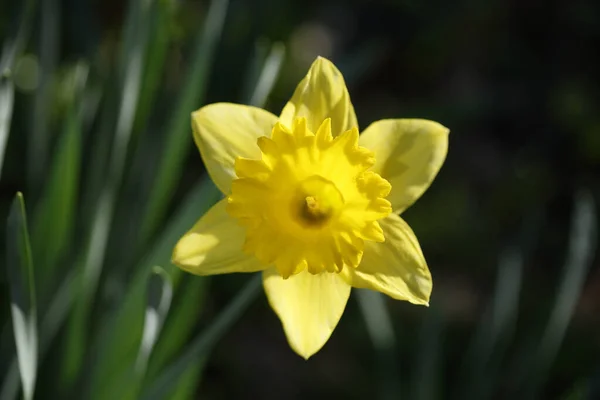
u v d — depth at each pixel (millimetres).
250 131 509
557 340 697
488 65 1333
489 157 1205
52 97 721
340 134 515
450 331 897
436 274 999
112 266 651
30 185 654
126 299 579
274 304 497
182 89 614
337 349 881
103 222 619
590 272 1036
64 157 600
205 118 506
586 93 1266
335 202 531
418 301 501
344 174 523
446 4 1345
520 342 881
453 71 1323
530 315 920
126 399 577
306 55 1232
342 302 502
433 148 513
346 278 506
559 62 1323
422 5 1343
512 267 723
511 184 1157
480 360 714
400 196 512
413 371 779
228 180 506
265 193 513
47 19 640
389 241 509
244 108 510
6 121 572
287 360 867
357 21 1345
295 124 508
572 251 683
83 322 625
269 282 501
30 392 550
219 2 601
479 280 1005
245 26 942
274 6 1021
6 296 720
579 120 1219
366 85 1299
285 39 1104
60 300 622
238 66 925
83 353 632
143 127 639
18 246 531
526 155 1219
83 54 723
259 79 595
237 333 878
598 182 1169
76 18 721
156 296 528
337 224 518
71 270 636
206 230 502
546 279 1006
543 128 1250
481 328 747
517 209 1126
